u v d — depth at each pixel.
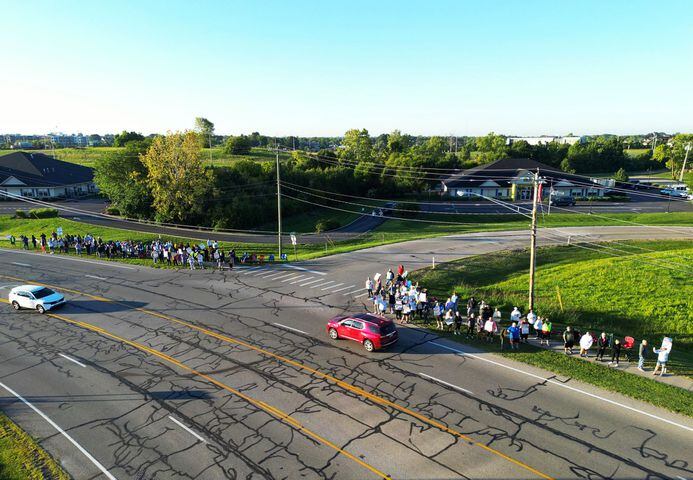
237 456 15.65
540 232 56.06
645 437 16.28
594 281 36.66
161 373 21.77
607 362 22.81
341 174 104.56
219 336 26.11
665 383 20.53
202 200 70.94
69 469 15.19
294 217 85.12
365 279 37.38
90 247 49.19
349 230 70.25
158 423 17.72
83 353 24.19
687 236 50.97
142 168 73.88
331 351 23.91
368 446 16.00
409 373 21.36
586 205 80.19
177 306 31.48
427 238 54.12
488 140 163.12
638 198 87.12
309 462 15.24
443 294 34.50
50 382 21.11
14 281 38.50
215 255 42.38
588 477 14.28
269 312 30.05
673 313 31.27
